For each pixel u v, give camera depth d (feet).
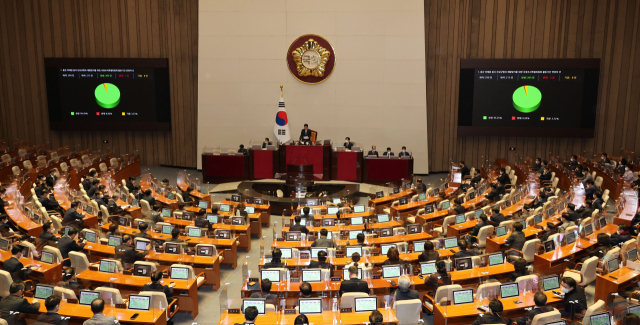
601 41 62.95
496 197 46.98
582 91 63.41
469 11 65.51
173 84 70.38
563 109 64.23
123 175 62.18
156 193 49.65
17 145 71.05
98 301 20.34
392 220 39.91
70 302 23.25
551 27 63.82
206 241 34.45
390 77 67.10
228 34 67.56
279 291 25.27
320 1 66.28
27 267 27.63
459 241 29.30
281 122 67.31
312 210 43.50
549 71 63.72
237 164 62.28
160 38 69.51
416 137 68.18
